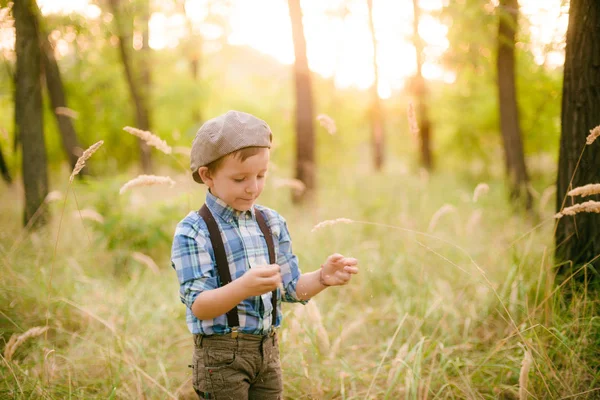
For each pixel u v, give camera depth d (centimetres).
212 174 167
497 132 1093
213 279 167
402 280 406
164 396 257
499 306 317
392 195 719
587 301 277
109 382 263
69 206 556
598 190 208
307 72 824
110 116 1172
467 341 296
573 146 306
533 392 239
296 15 823
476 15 586
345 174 991
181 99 1089
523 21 538
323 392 270
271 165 486
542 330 269
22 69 495
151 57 1041
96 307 357
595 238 303
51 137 1054
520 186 655
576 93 301
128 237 487
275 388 189
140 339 311
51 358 269
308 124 821
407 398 226
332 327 343
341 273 184
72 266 420
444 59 730
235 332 170
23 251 429
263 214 189
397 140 1667
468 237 492
